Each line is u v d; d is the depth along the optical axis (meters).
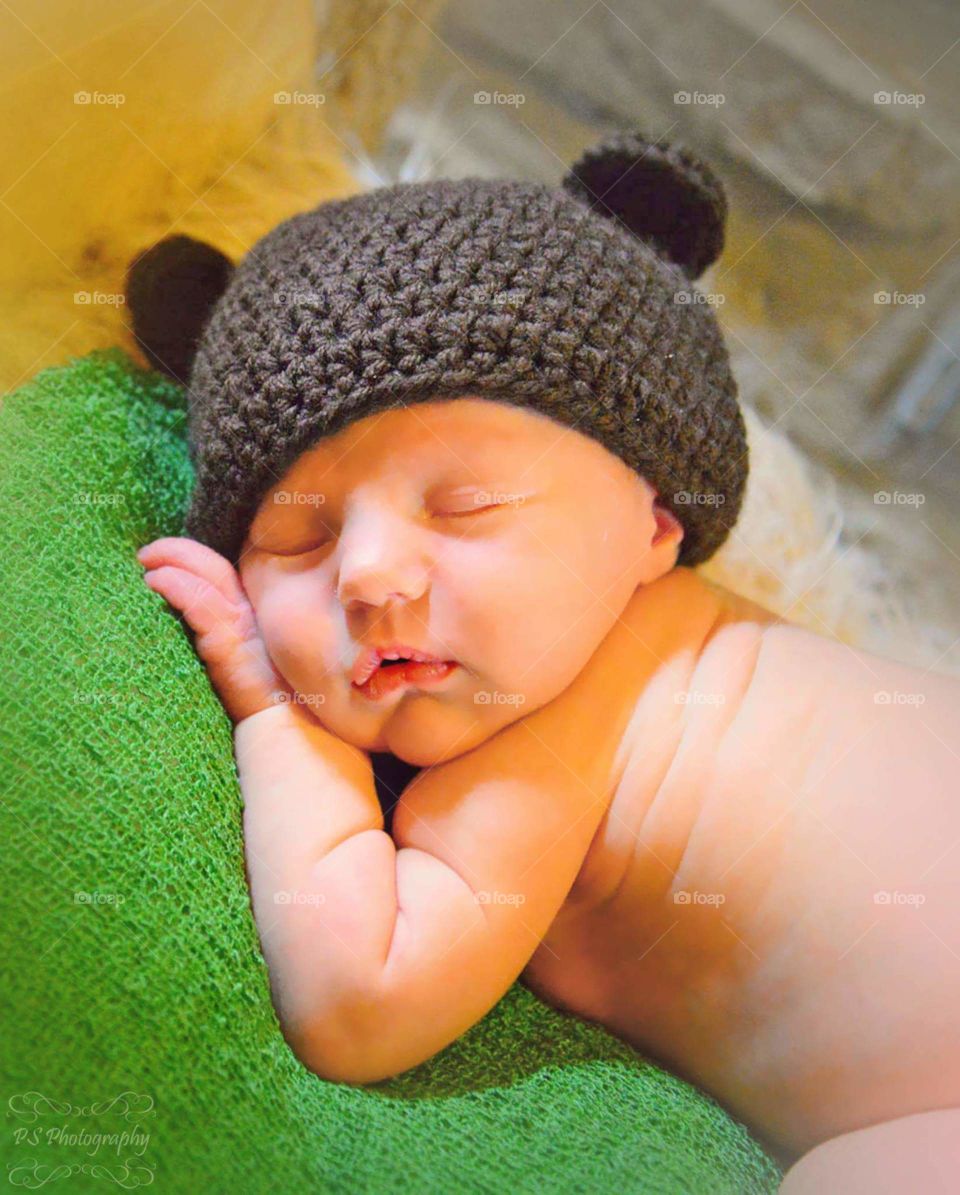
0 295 0.98
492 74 1.23
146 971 0.65
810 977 0.76
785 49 1.22
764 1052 0.78
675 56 1.22
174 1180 0.60
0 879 0.65
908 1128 0.71
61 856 0.67
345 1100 0.69
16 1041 0.61
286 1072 0.68
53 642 0.74
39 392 0.91
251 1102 0.65
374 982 0.70
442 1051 0.76
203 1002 0.66
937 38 1.23
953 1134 0.69
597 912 0.83
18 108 0.94
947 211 1.21
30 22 0.94
